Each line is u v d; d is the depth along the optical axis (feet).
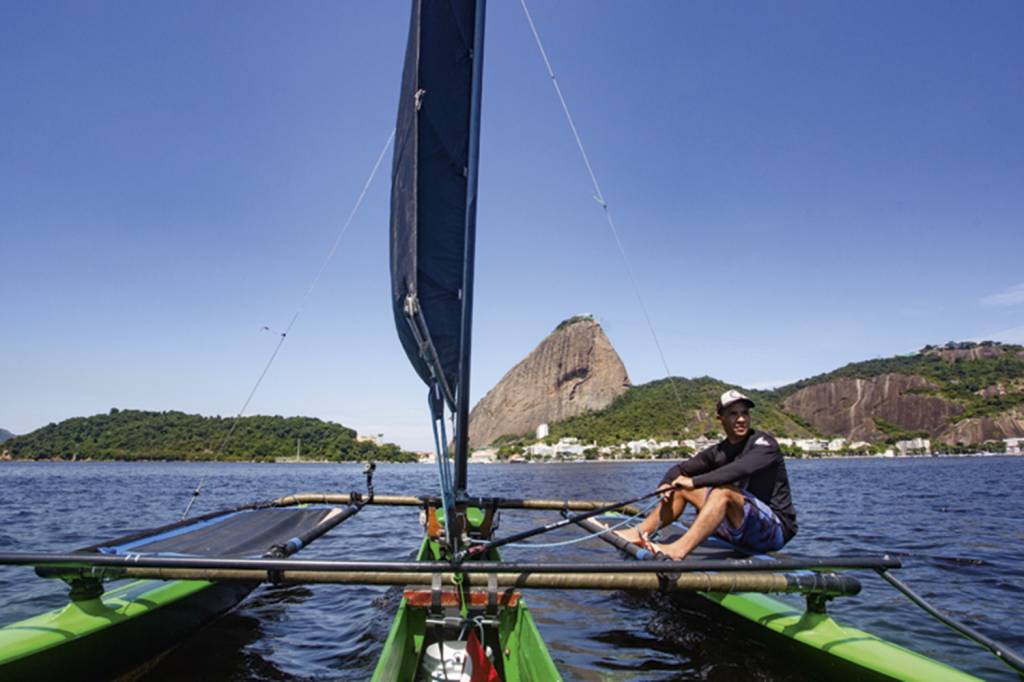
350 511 20.63
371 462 22.99
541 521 40.65
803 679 11.61
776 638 12.34
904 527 40.50
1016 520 44.73
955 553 29.25
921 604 10.12
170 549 14.66
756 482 15.21
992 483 106.42
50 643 10.18
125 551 13.80
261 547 15.38
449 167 14.99
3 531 39.73
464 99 15.81
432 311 14.19
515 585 10.29
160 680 12.59
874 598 19.80
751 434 15.31
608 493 70.74
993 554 28.94
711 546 15.61
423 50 13.65
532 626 10.67
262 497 76.43
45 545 33.76
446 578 10.80
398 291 12.28
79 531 40.06
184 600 14.60
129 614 11.91
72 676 10.81
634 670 12.74
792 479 133.59
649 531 15.25
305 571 10.14
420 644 12.21
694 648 14.10
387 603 19.34
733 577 10.58
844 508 56.65
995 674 13.23
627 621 16.58
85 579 11.39
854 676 10.34
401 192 12.84
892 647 10.54
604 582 10.25
